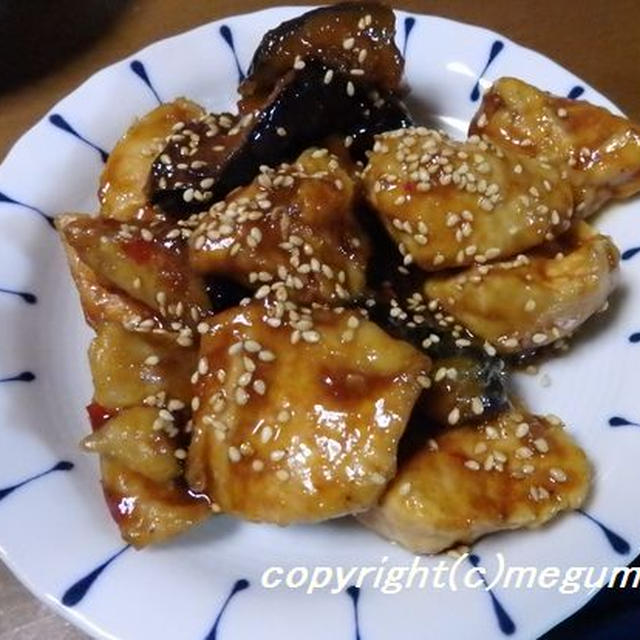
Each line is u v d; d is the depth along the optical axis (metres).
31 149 0.30
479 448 0.23
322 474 0.21
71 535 0.22
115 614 0.21
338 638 0.21
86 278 0.26
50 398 0.26
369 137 0.28
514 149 0.28
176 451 0.23
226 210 0.25
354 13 0.28
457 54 0.31
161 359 0.24
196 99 0.32
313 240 0.24
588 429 0.25
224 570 0.23
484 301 0.25
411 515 0.22
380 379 0.22
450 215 0.25
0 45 0.36
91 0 0.37
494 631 0.21
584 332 0.26
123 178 0.28
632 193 0.28
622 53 0.34
